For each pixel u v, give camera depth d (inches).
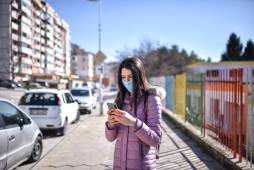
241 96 251.9
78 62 5433.1
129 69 110.7
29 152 272.5
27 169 267.1
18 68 2829.7
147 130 103.6
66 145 374.6
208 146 316.8
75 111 556.1
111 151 341.1
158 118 108.3
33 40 3289.9
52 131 473.4
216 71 334.0
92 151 340.8
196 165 273.9
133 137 108.9
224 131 299.4
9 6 2687.0
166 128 508.7
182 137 416.5
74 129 510.0
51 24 3902.6
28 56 3080.7
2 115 227.1
